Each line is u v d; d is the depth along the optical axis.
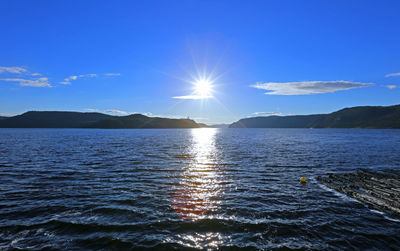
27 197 17.00
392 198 17.06
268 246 10.76
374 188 19.92
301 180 22.73
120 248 10.44
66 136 117.44
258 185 21.20
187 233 11.90
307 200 17.14
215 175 25.22
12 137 102.56
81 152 45.62
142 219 13.45
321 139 98.31
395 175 25.56
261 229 12.43
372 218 14.02
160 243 10.89
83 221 13.09
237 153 45.94
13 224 12.55
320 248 10.63
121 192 18.53
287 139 99.50
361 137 114.69
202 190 19.39
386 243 11.18
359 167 31.31
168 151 49.28
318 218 13.94
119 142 76.75
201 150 52.00
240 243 11.00
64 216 13.73
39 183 21.00
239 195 18.16
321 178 23.50
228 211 14.82
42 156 38.81
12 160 34.09
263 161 35.28
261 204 16.19
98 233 11.74
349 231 12.32
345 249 10.59
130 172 26.34
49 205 15.45
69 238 11.23
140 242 10.95
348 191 18.72
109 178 23.30
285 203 16.45
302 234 11.93
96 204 15.75
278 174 26.06
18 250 10.16
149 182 21.88
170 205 15.77
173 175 25.02
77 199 16.72
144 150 51.03
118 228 12.30
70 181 21.88
